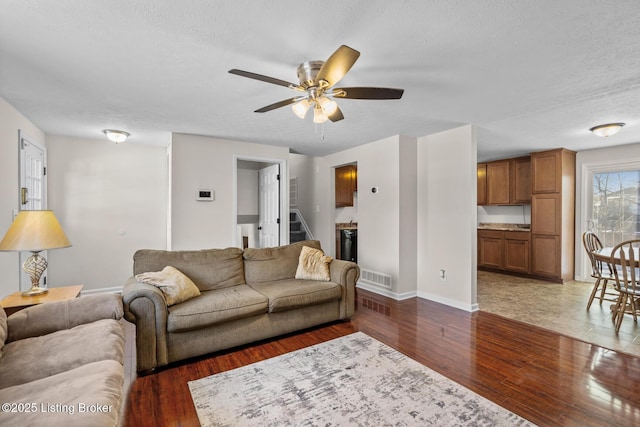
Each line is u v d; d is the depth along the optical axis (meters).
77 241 4.16
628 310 3.44
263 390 2.04
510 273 5.61
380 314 3.54
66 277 4.09
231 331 2.60
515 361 2.41
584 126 3.61
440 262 3.98
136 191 4.54
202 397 1.96
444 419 1.74
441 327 3.13
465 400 1.91
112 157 4.38
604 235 4.90
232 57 1.99
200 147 4.12
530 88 2.48
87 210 4.22
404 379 2.15
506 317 3.42
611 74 2.23
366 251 4.68
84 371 1.37
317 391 2.02
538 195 5.18
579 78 2.29
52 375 1.41
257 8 1.50
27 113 3.10
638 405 1.87
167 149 4.70
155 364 2.26
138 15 1.55
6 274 2.68
